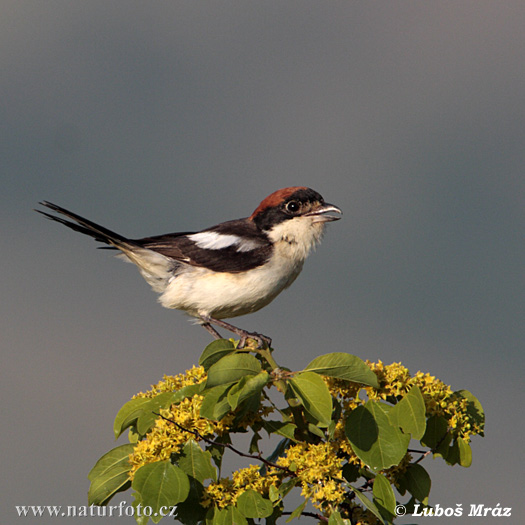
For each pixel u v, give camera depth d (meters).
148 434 6.07
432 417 6.27
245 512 5.72
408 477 6.29
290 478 5.99
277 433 6.25
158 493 5.54
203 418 6.03
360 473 6.23
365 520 5.94
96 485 6.29
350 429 5.93
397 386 6.22
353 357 6.00
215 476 5.93
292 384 6.02
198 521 5.91
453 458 6.25
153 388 6.70
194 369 6.70
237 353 6.19
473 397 6.61
